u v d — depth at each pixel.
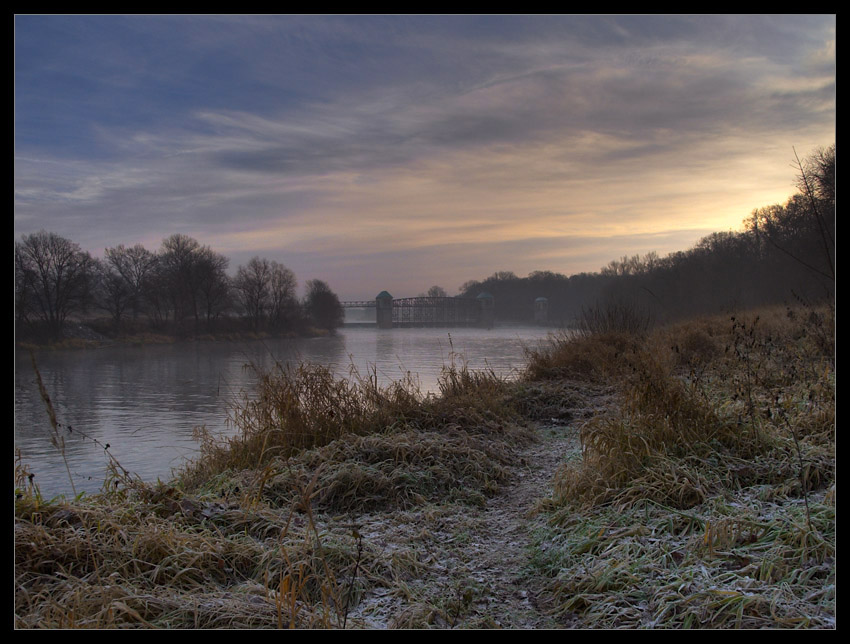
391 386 7.91
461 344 49.12
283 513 4.58
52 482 9.27
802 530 3.21
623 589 3.10
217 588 3.17
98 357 50.16
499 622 3.00
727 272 51.84
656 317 22.33
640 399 5.70
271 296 84.31
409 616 2.95
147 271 76.50
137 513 3.83
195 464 6.89
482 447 6.40
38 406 21.23
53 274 56.72
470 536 4.31
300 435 6.43
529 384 10.31
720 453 4.86
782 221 20.62
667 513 3.95
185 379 31.20
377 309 166.12
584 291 129.88
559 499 4.68
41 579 2.98
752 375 7.17
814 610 2.62
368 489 5.11
